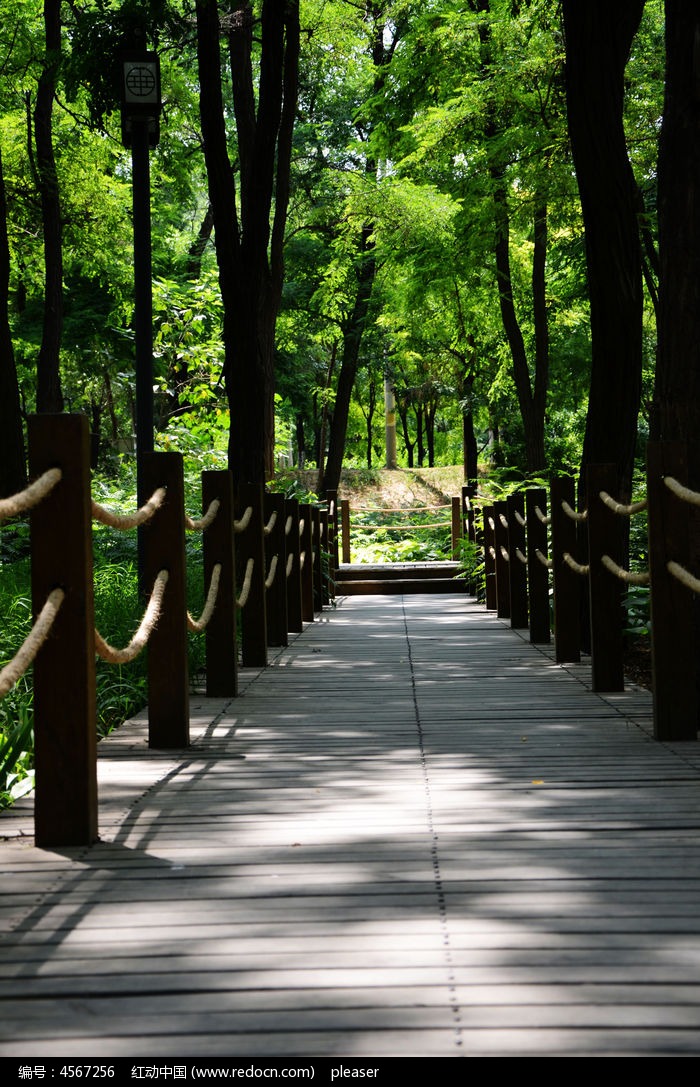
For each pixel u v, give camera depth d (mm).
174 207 23203
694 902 2824
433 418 44125
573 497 7453
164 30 10180
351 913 2770
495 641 9086
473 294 16391
